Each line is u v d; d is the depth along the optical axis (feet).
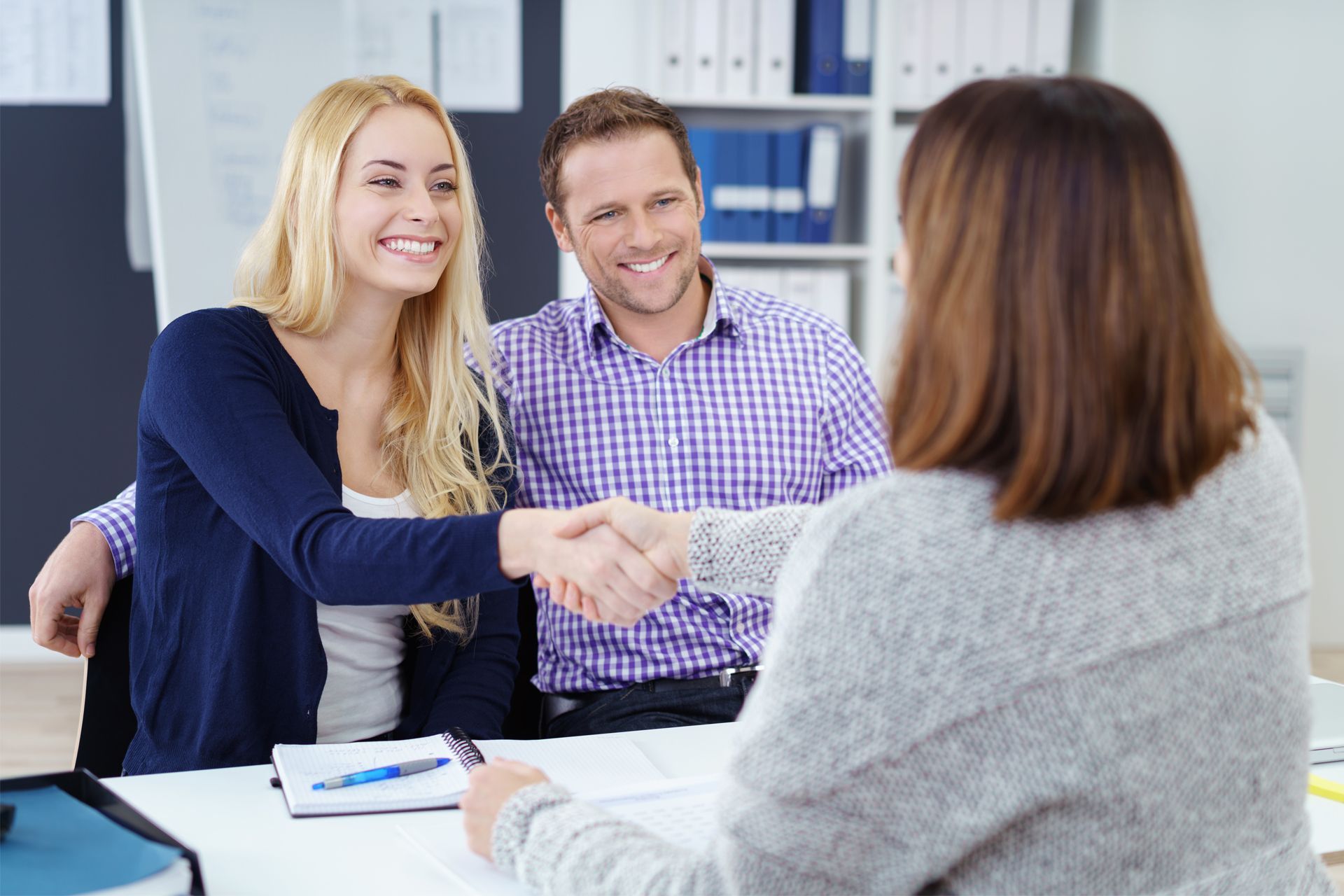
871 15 11.93
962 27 11.96
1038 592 2.23
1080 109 2.36
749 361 6.21
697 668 5.78
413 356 5.48
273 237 5.22
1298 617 2.42
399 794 3.62
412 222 5.01
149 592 4.80
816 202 11.92
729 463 6.08
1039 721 2.22
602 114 5.87
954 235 2.40
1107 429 2.25
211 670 4.66
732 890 2.42
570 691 5.87
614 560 3.83
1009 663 2.22
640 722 5.62
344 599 4.10
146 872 2.73
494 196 13.39
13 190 12.77
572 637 5.85
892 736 2.25
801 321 6.38
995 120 2.39
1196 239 2.38
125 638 5.05
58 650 5.02
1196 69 13.04
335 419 5.04
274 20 12.53
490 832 3.03
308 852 3.26
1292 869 2.47
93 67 12.66
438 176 5.17
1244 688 2.31
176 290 12.60
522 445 6.07
